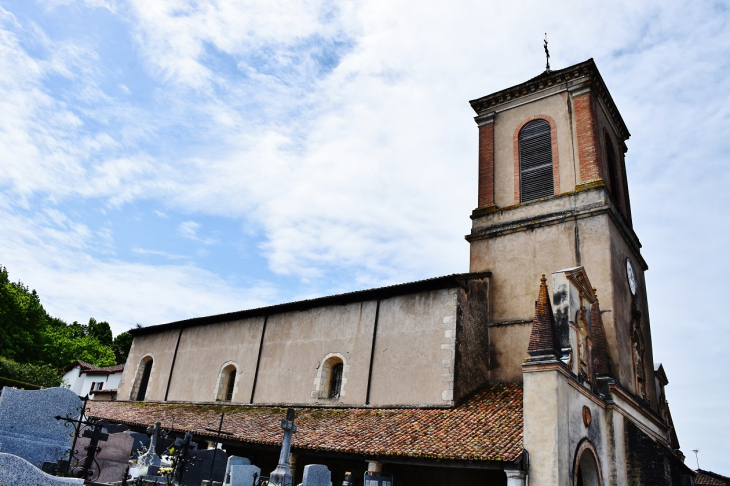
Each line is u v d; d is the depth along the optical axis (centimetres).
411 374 1992
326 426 1881
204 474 1603
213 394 2662
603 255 2017
